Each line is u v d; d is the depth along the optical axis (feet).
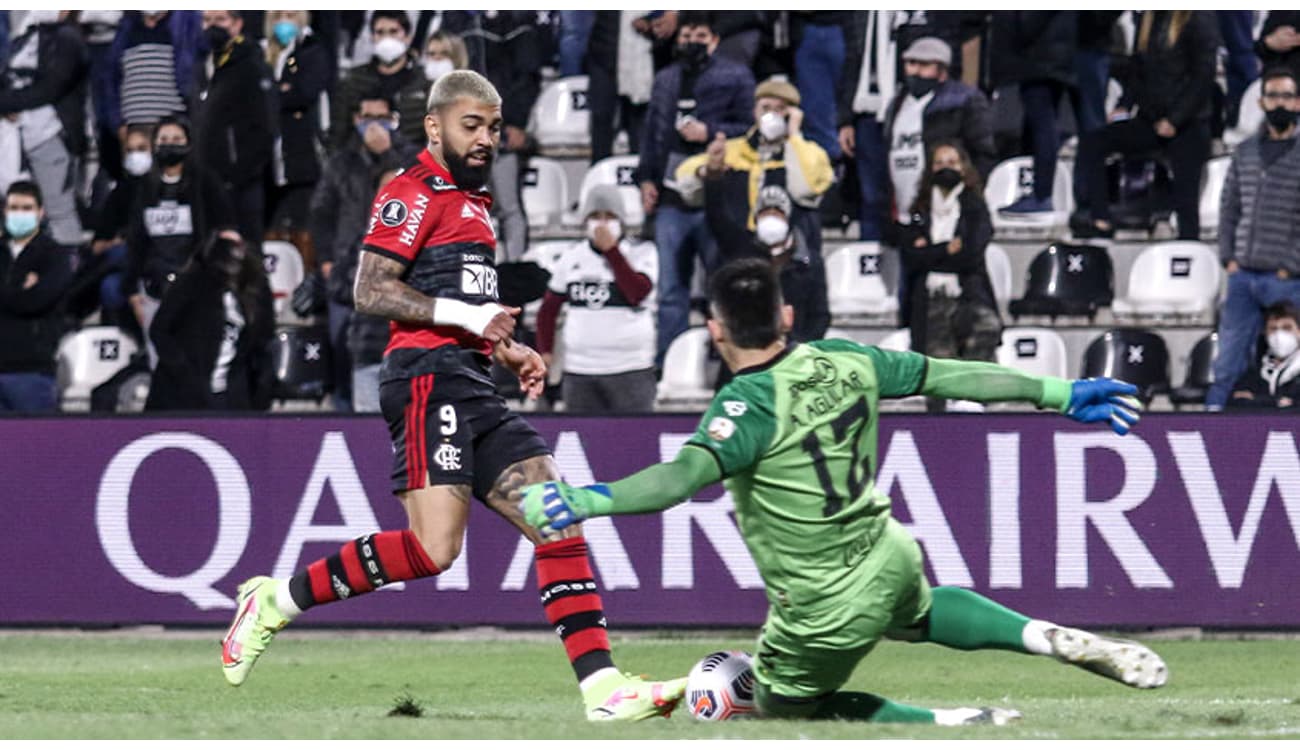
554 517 33.14
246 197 82.89
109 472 73.82
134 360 84.23
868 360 36.63
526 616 72.49
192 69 83.66
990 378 37.32
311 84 82.84
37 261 84.28
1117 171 82.74
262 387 82.38
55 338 84.58
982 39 82.38
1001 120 82.53
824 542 35.76
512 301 82.38
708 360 81.97
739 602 71.82
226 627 73.05
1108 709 44.60
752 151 81.76
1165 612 71.15
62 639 72.74
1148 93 81.97
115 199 84.23
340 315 81.97
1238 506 71.20
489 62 83.35
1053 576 71.31
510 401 82.58
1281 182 80.23
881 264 82.12
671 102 81.92
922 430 71.82
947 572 71.46
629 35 82.89
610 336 81.92
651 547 72.23
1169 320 82.07
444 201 41.22
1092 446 71.56
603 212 82.53
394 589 73.10
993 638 36.88
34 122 84.89
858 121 82.23
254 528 73.05
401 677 59.88
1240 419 71.36
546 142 83.61
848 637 36.29
